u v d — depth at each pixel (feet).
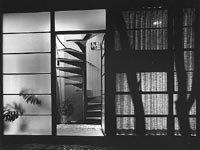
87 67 25.76
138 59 16.20
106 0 16.40
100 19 16.93
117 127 16.26
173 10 16.02
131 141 16.10
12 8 17.20
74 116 24.54
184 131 15.85
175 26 15.99
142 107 16.10
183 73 15.90
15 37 17.44
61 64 24.03
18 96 17.34
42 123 17.13
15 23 17.44
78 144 16.67
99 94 25.70
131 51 16.22
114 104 16.26
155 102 16.06
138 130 16.10
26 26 17.35
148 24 16.19
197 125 15.75
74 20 17.15
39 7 17.01
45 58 17.19
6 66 17.48
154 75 16.11
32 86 17.26
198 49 15.81
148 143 16.01
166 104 16.01
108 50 16.35
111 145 16.26
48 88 17.11
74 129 20.11
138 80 16.21
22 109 17.29
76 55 23.47
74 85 24.29
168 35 16.03
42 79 17.19
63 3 16.81
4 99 17.46
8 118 16.89
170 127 15.90
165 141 15.89
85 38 22.33
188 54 15.94
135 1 16.21
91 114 23.72
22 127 17.26
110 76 16.31
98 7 16.47
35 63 17.26
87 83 25.77
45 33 17.20
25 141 17.04
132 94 16.17
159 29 16.11
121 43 16.31
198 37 15.83
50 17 17.02
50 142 16.89
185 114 15.87
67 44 24.72
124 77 16.29
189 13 15.96
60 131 19.15
